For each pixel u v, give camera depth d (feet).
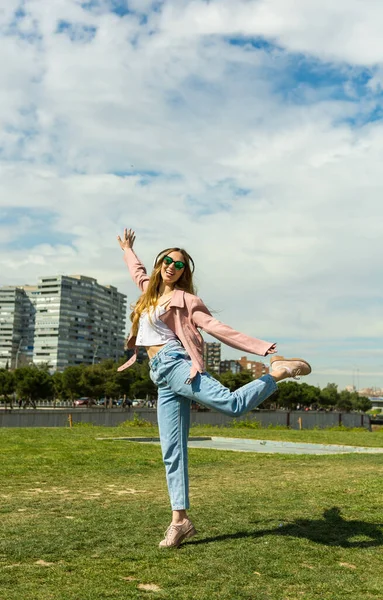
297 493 22.43
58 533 15.16
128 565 12.39
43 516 17.66
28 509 18.90
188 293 15.01
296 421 147.33
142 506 19.47
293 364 14.25
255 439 60.90
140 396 290.56
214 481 26.68
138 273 16.89
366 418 180.45
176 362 14.21
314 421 154.61
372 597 10.77
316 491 22.94
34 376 229.25
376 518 17.62
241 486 24.77
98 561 12.65
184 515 14.20
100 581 11.26
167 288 15.28
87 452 38.29
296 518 17.47
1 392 225.56
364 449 53.42
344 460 37.60
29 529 15.65
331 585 11.37
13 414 95.45
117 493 22.76
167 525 16.26
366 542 14.79
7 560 12.72
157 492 23.09
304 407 367.86
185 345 14.32
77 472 29.04
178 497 14.17
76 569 12.05
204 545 14.12
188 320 14.57
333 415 163.22
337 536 15.31
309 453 45.57
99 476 27.78
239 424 106.32
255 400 13.57
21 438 48.19
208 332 14.19
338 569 12.46
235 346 13.88
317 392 386.73
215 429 79.71
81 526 16.06
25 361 391.45
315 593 10.90
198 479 27.45
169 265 14.88
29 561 12.71
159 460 35.04
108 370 263.90
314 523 16.85
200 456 38.40
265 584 11.34
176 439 14.49
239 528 15.99
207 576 11.74
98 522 16.62
